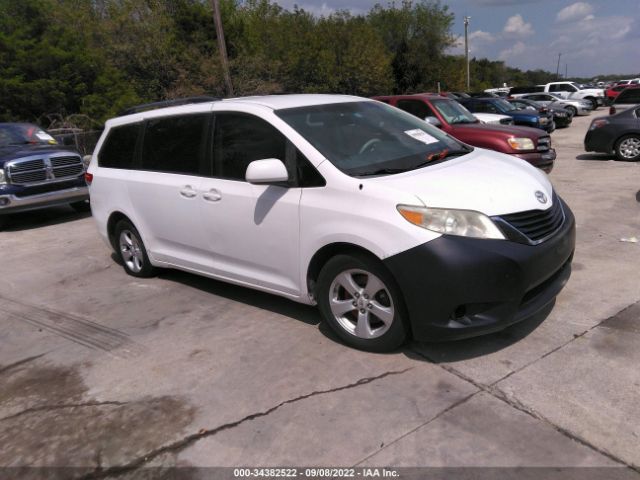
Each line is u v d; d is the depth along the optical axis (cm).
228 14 3183
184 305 489
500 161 421
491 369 337
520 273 326
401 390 323
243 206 416
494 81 8006
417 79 4284
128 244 574
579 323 388
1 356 425
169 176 489
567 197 828
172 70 2653
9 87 2048
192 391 344
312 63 3117
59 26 2242
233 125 433
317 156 375
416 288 329
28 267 666
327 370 353
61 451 299
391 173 369
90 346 425
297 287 400
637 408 290
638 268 491
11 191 861
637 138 1176
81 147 1628
